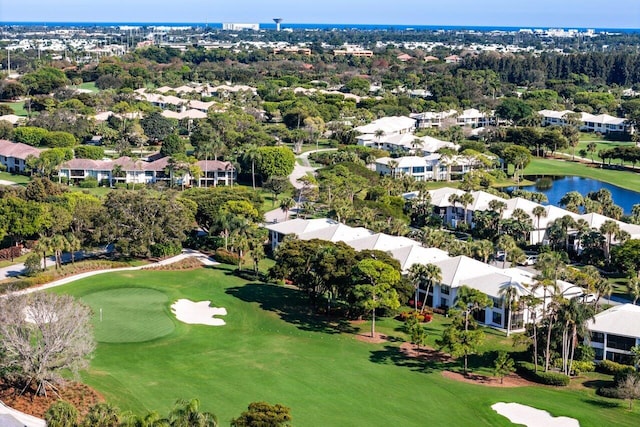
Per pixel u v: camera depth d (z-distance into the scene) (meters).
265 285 151.88
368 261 125.94
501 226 184.88
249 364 111.00
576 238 180.00
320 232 168.38
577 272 128.62
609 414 99.12
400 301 133.38
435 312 139.75
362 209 185.38
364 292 122.94
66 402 86.12
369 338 125.69
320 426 91.56
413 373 111.00
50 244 148.88
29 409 91.06
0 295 107.69
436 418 95.88
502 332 131.38
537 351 117.69
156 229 164.62
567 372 113.38
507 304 126.56
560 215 189.12
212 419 77.19
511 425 94.75
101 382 100.75
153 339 118.69
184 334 122.25
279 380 105.31
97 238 160.12
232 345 119.00
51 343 94.81
